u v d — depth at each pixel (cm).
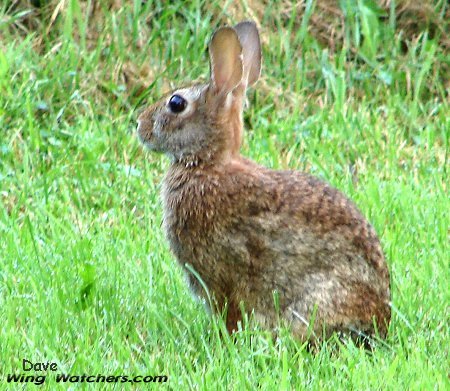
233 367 897
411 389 872
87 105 1432
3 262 1107
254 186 966
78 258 1116
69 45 1476
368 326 966
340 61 1542
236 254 966
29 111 1366
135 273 1095
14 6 1531
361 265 962
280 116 1492
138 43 1524
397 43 1598
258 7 1592
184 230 983
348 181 1313
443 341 995
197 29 1538
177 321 1027
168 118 999
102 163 1342
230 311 986
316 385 883
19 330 987
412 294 1071
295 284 959
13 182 1298
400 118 1505
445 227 1205
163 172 1348
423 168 1393
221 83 991
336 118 1455
